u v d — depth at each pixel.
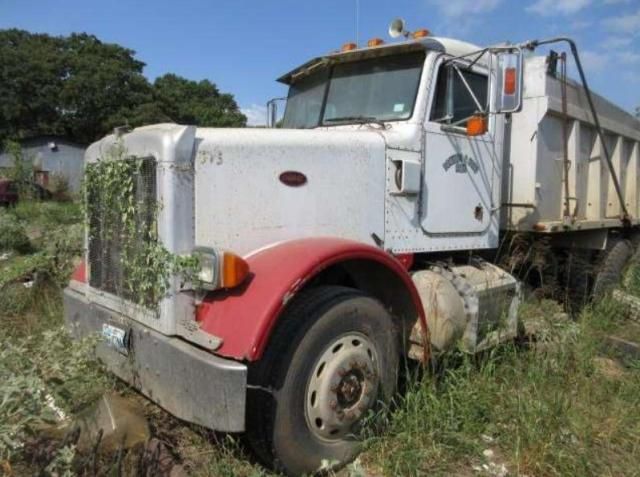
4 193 21.75
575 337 5.02
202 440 3.55
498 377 4.26
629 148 8.26
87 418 3.17
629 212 8.34
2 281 5.94
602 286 6.99
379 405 3.60
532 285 6.53
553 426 3.60
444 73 4.55
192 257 3.22
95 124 45.31
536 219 5.91
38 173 27.45
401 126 4.36
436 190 4.54
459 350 4.24
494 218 5.16
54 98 43.72
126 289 3.62
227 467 3.21
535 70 5.77
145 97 46.16
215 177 3.39
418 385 3.89
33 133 44.47
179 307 3.28
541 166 5.89
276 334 3.14
